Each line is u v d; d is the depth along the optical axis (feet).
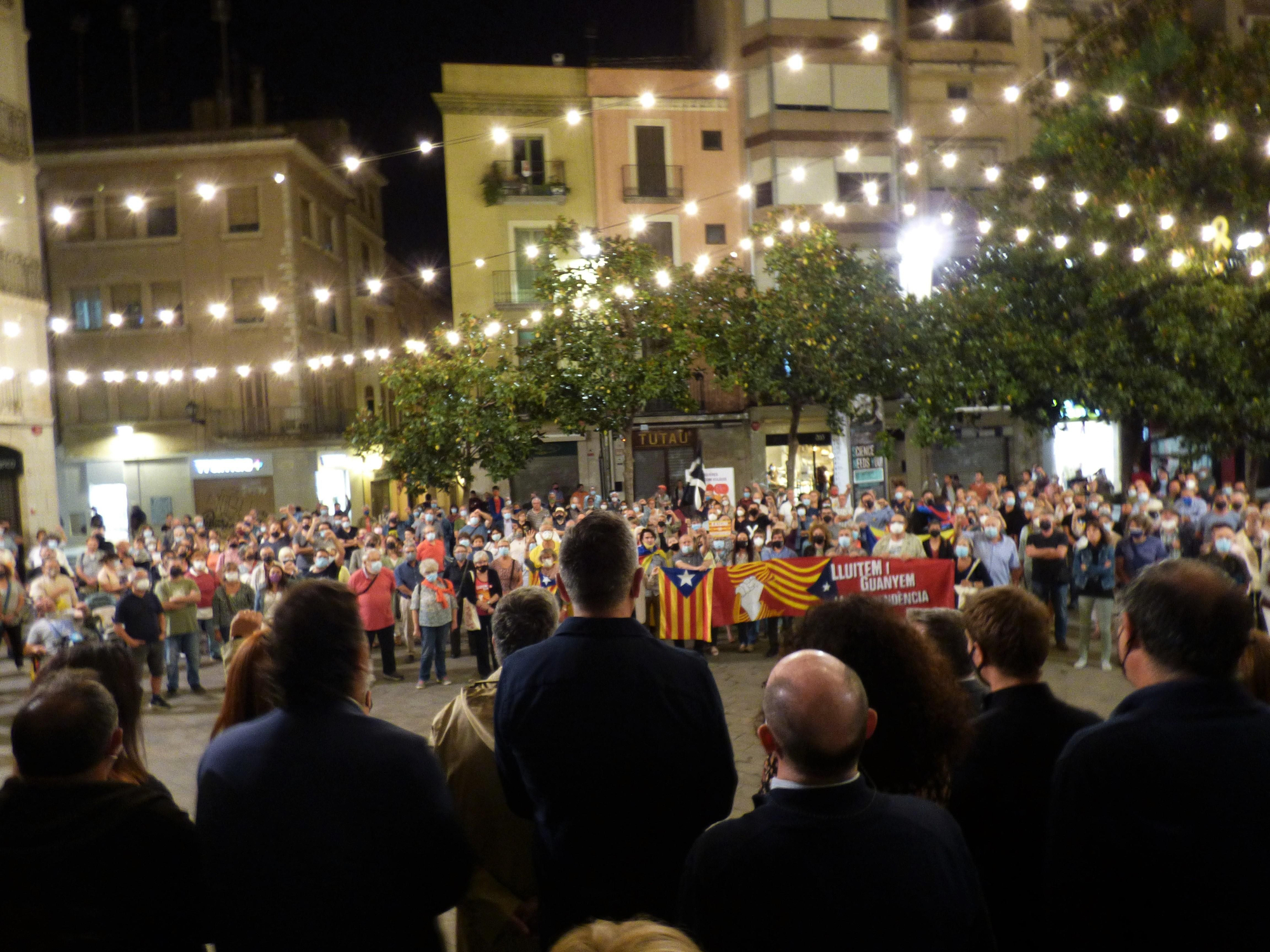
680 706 8.35
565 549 8.84
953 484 65.05
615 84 97.71
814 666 6.26
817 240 75.25
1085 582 34.96
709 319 76.23
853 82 97.14
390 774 7.49
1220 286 56.08
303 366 98.53
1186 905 6.51
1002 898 8.51
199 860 7.46
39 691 7.46
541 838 8.52
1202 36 60.59
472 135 96.94
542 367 76.54
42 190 96.58
